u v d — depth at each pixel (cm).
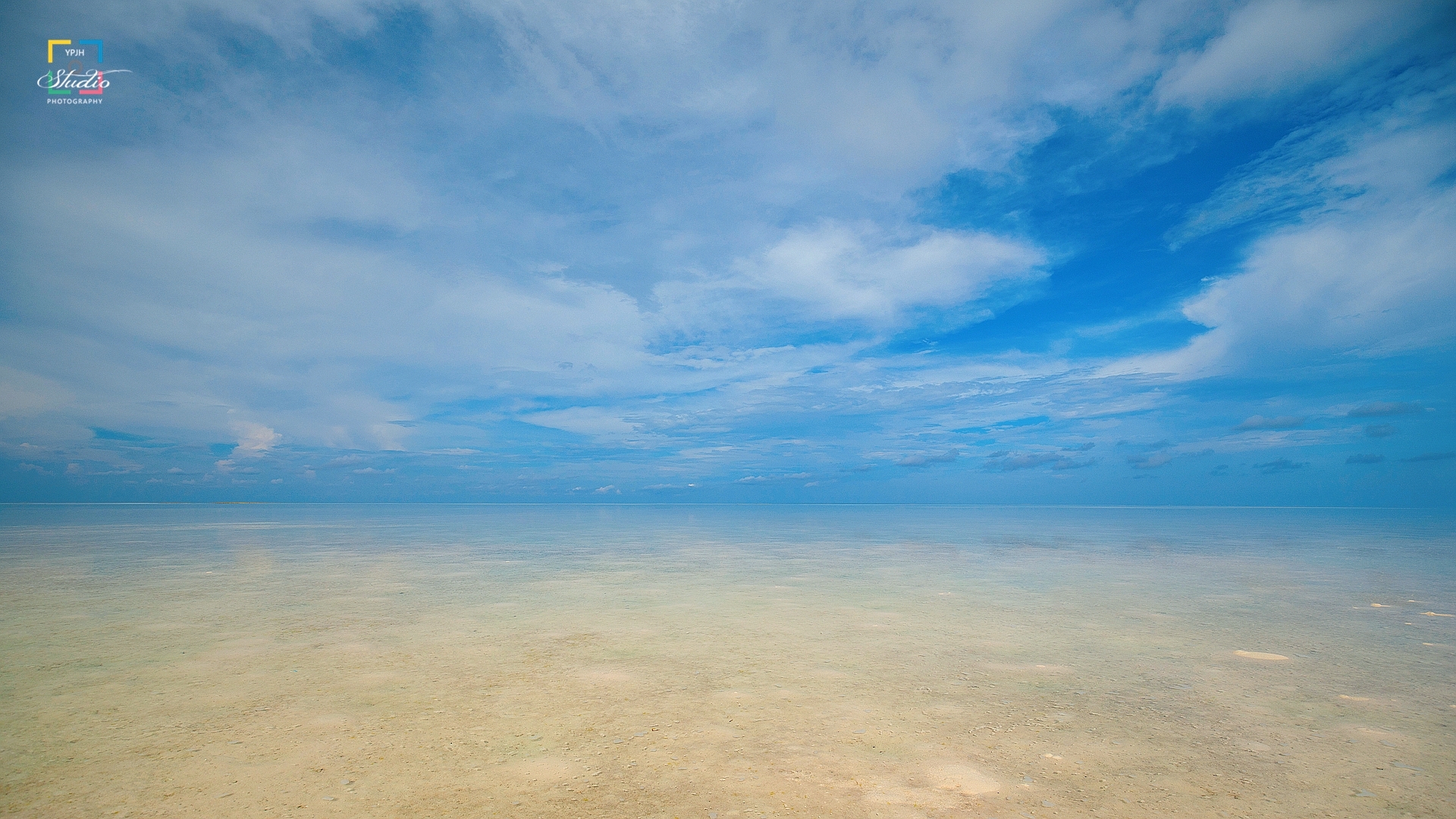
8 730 253
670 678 333
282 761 227
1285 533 1631
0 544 1191
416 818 187
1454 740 251
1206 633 443
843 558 996
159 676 330
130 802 194
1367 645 407
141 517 2766
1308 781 214
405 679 329
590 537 1517
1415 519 2652
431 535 1531
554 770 221
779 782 212
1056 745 246
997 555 1044
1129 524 2267
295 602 561
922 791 206
